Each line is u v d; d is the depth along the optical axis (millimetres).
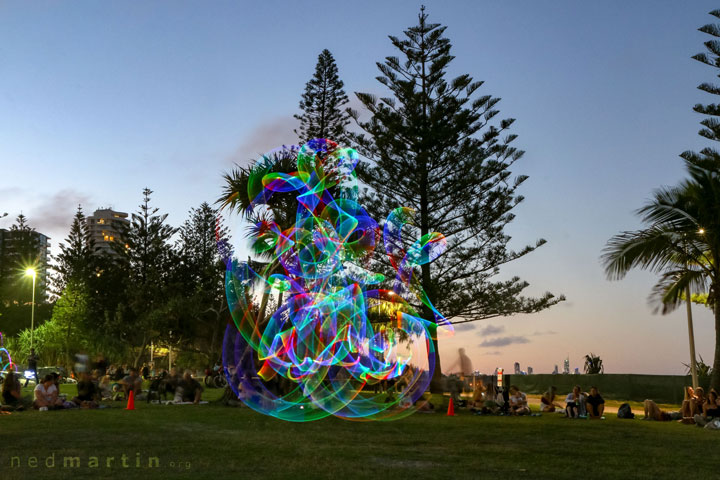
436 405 21125
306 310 22297
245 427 13805
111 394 23047
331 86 40594
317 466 8578
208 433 12391
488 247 32594
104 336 54875
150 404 21062
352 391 24891
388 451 10352
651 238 22016
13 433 11953
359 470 8328
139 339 53938
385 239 30734
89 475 7621
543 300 32531
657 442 12539
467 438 12555
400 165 31641
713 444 12336
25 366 42938
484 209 32156
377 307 29422
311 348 22266
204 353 40969
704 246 22516
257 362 22594
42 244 127062
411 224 31609
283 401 21391
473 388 20922
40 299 90688
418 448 10875
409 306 30516
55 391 18344
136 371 22984
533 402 28703
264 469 8266
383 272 30172
